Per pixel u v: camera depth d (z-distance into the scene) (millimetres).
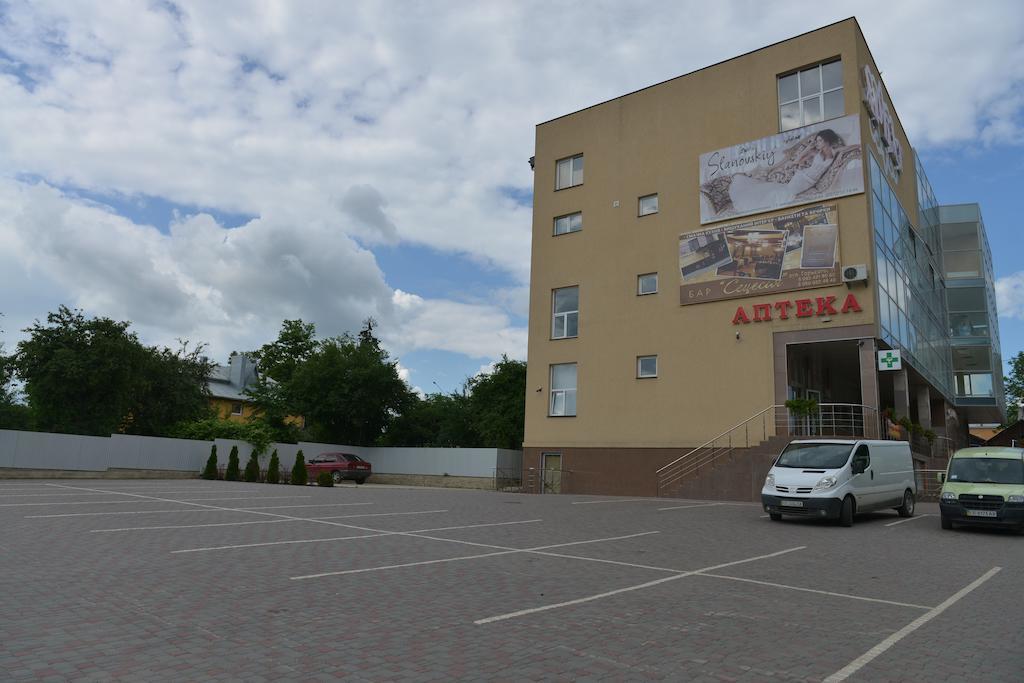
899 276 25891
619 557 9844
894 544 12000
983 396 38000
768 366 23062
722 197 25094
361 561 8992
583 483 26609
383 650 5223
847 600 7328
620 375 26516
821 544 11758
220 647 5184
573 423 27422
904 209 28297
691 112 26594
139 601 6527
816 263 22562
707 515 16234
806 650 5449
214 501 17562
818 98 23641
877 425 20641
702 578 8391
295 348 58562
